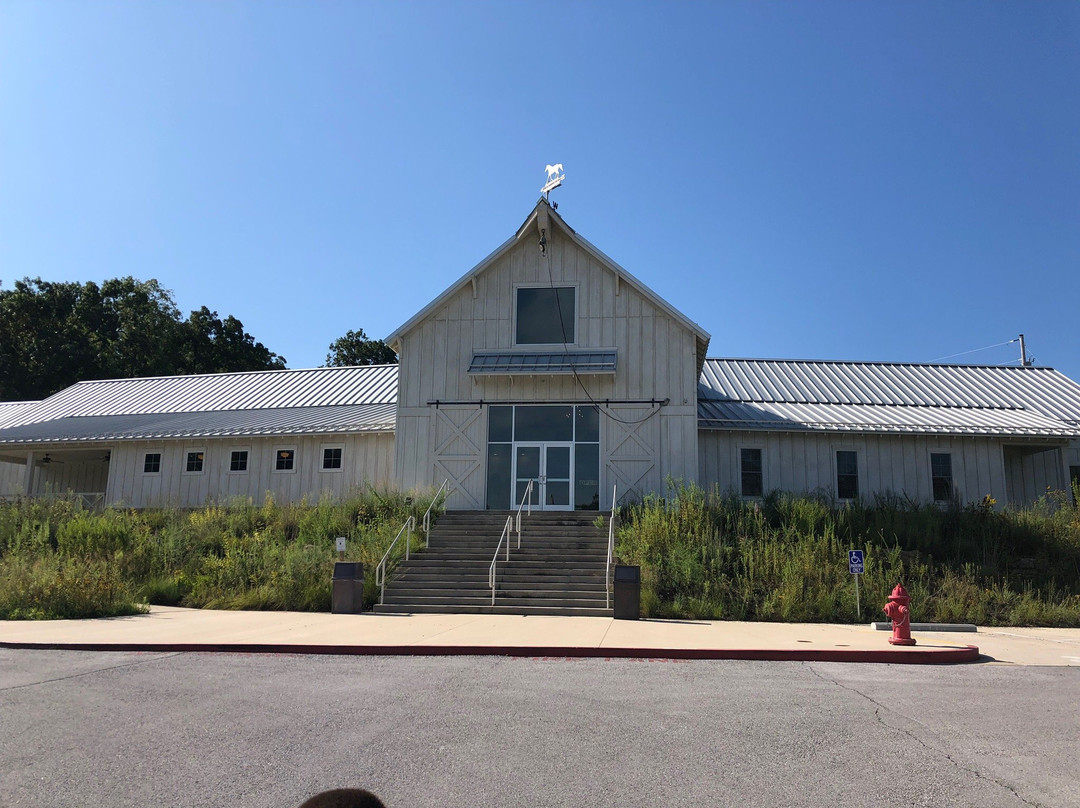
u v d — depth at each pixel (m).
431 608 17.91
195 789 6.22
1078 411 31.28
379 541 21.34
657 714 8.35
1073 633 15.92
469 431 26.11
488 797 6.02
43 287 61.94
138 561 21.19
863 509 23.70
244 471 29.08
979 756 7.00
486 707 8.63
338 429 27.97
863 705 8.80
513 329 26.52
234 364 67.19
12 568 18.88
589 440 25.75
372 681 10.02
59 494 28.97
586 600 18.27
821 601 17.64
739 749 7.16
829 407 30.70
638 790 6.17
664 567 19.36
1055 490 27.41
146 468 29.84
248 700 8.98
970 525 22.45
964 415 29.69
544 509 25.44
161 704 8.82
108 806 5.91
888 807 5.87
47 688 9.64
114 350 62.31
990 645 13.61
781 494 25.22
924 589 18.64
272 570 19.73
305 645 12.36
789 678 10.38
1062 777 6.49
